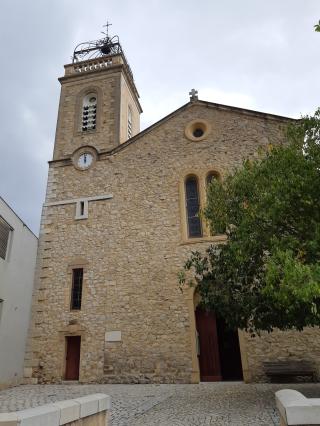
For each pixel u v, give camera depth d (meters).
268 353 12.20
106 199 16.34
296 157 8.34
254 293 8.62
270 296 7.57
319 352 11.88
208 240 14.13
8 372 13.73
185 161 16.05
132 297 14.09
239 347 13.08
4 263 14.36
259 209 8.29
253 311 8.59
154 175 16.17
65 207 16.77
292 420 3.28
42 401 9.45
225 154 15.73
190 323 13.09
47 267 15.67
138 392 10.62
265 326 8.53
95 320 14.12
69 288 15.03
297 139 8.84
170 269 14.10
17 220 15.63
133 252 14.88
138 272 14.45
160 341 13.13
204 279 9.41
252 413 6.97
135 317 13.74
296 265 6.45
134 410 7.84
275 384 11.41
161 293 13.84
